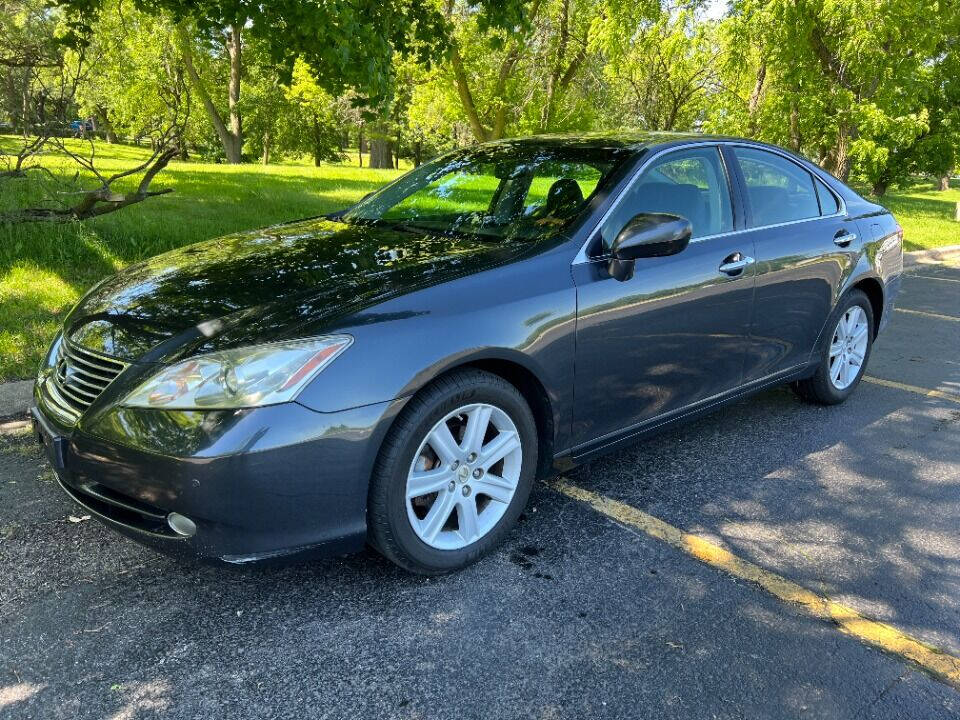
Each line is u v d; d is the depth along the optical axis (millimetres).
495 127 18266
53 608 2592
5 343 4785
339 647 2449
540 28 16250
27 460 3648
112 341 2643
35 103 6875
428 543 2752
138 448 2373
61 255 6562
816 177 4594
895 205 21562
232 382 2354
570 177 3535
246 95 41250
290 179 17016
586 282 3104
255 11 6309
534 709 2221
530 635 2543
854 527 3371
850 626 2670
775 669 2432
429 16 6793
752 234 3920
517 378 3018
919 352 6363
